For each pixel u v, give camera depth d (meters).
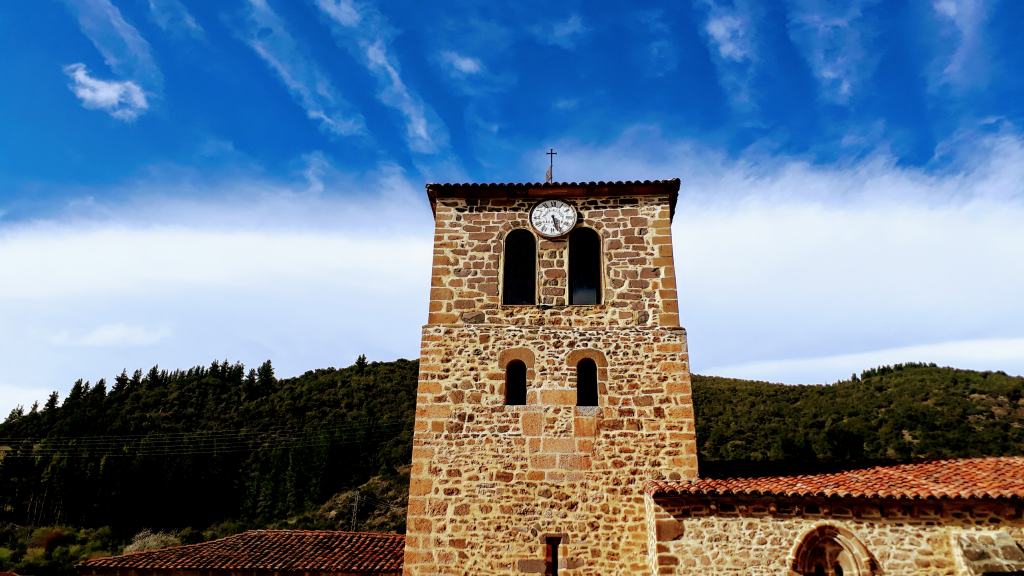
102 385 82.94
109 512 53.88
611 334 14.95
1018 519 10.91
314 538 18.86
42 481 57.38
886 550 11.00
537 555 12.99
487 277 15.67
